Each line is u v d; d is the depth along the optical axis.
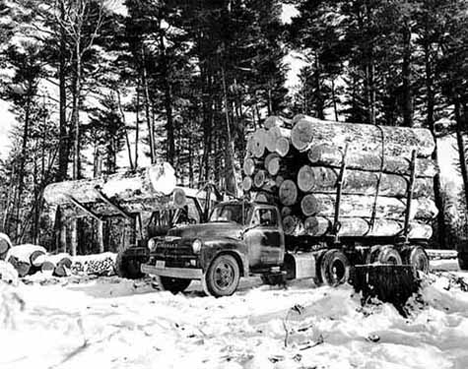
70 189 13.85
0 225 44.38
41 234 41.66
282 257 10.38
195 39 24.66
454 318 5.12
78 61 21.53
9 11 21.27
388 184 12.20
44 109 35.88
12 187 45.19
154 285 10.46
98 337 5.05
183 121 36.31
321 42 24.20
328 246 11.80
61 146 22.47
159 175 12.38
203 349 4.63
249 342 4.89
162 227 12.18
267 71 22.58
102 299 8.70
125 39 26.00
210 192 12.84
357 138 11.82
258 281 11.82
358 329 4.93
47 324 5.48
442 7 21.08
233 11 20.11
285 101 31.47
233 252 9.24
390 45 20.62
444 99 27.17
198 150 43.00
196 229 9.38
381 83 24.81
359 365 4.00
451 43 24.31
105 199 13.04
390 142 12.33
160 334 5.20
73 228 19.17
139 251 12.10
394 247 12.23
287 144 11.60
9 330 5.29
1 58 24.19
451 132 28.58
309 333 5.04
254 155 12.70
